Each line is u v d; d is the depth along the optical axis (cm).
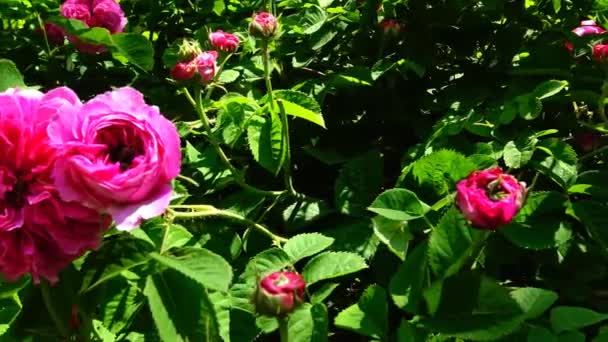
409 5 69
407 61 63
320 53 74
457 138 59
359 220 57
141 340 47
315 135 66
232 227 60
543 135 60
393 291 45
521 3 70
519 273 56
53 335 45
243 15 86
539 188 61
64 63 82
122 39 66
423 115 66
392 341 46
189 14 87
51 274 41
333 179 67
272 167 57
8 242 39
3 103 40
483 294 43
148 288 42
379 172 58
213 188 61
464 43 69
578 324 43
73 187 38
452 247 44
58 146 38
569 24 72
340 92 67
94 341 47
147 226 49
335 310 59
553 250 53
